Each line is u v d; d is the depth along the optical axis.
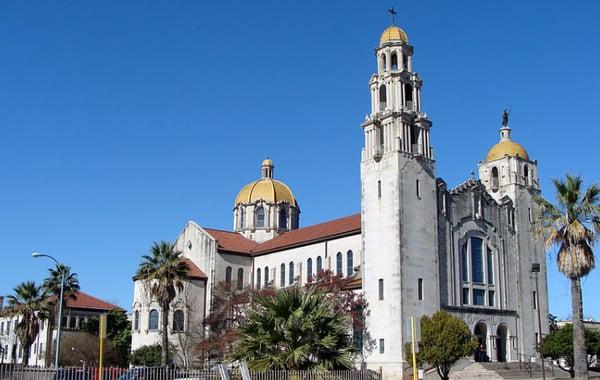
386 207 70.75
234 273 90.94
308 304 41.19
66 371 38.28
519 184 84.75
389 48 77.06
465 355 59.22
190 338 81.56
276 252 90.00
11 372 39.28
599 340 74.69
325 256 82.25
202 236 92.19
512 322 78.38
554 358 72.69
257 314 41.44
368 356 68.06
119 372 38.94
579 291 45.38
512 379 68.38
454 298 73.00
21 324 83.19
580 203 46.50
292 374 38.06
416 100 76.00
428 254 70.88
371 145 74.38
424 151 73.94
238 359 40.44
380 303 68.62
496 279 78.62
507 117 89.25
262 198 105.06
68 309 106.38
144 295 86.00
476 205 79.12
